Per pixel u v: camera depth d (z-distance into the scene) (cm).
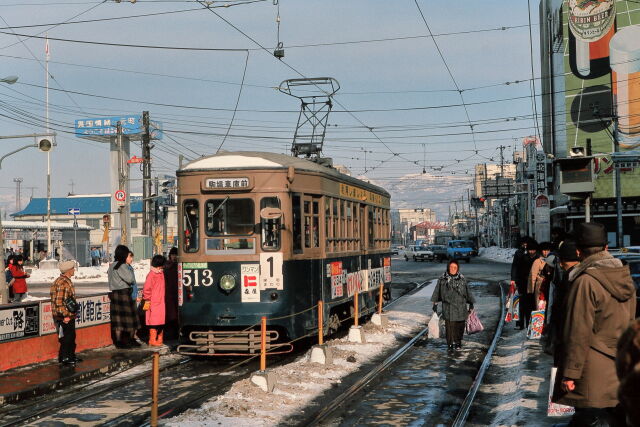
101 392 984
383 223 2006
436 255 6681
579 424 499
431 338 1509
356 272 1645
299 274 1284
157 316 1390
